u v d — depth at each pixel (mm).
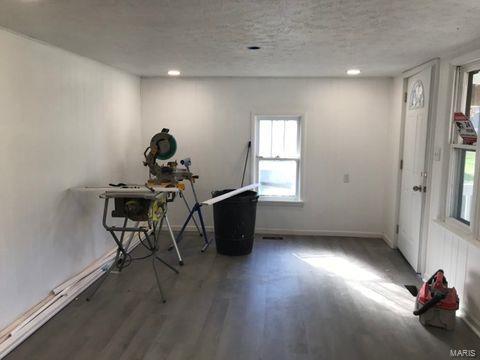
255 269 4117
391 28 2559
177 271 3967
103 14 2291
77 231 3682
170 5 2119
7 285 2736
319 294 3512
